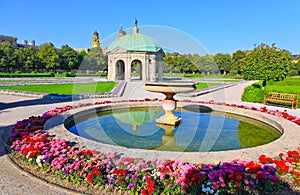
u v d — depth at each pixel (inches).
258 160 163.0
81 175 151.5
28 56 2171.5
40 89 829.2
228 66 2133.4
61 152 174.7
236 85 1241.4
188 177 134.6
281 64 774.5
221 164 152.7
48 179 160.2
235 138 269.3
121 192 141.8
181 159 161.3
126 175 143.9
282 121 299.7
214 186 131.1
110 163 153.6
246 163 149.5
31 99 575.5
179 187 135.2
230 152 177.0
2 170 175.8
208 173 140.1
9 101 542.0
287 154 175.0
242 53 2425.0
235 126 327.0
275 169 146.3
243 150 182.4
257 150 183.3
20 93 653.9
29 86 956.6
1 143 235.6
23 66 2176.4
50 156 170.6
